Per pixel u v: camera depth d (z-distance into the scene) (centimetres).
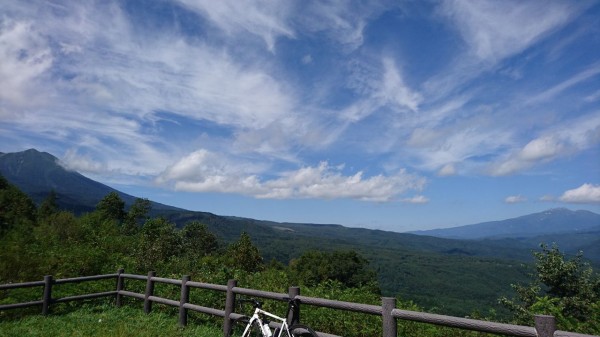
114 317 836
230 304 688
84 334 708
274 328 585
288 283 991
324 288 882
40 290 957
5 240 1260
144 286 1030
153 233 2131
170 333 718
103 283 1032
